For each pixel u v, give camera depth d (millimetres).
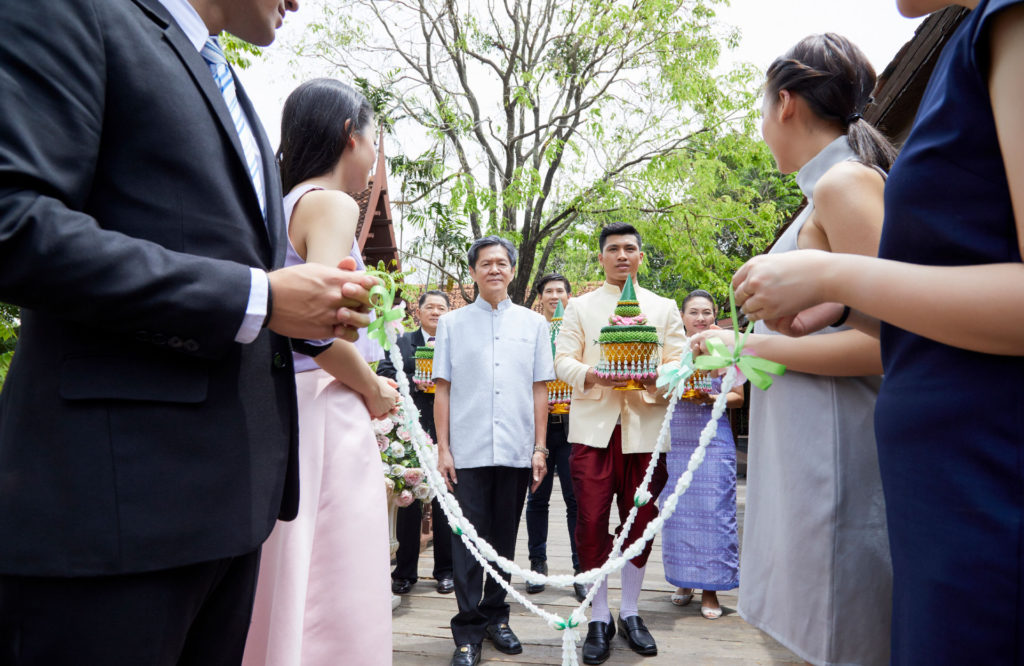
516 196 12703
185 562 986
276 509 1165
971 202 876
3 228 833
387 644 1762
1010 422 843
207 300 953
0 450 960
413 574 4434
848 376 1505
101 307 889
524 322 3557
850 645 1461
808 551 1507
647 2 13391
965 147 876
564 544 5973
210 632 1194
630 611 3443
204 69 1112
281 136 1845
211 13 1237
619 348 2988
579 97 14586
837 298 954
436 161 13281
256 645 1668
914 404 929
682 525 3979
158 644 980
